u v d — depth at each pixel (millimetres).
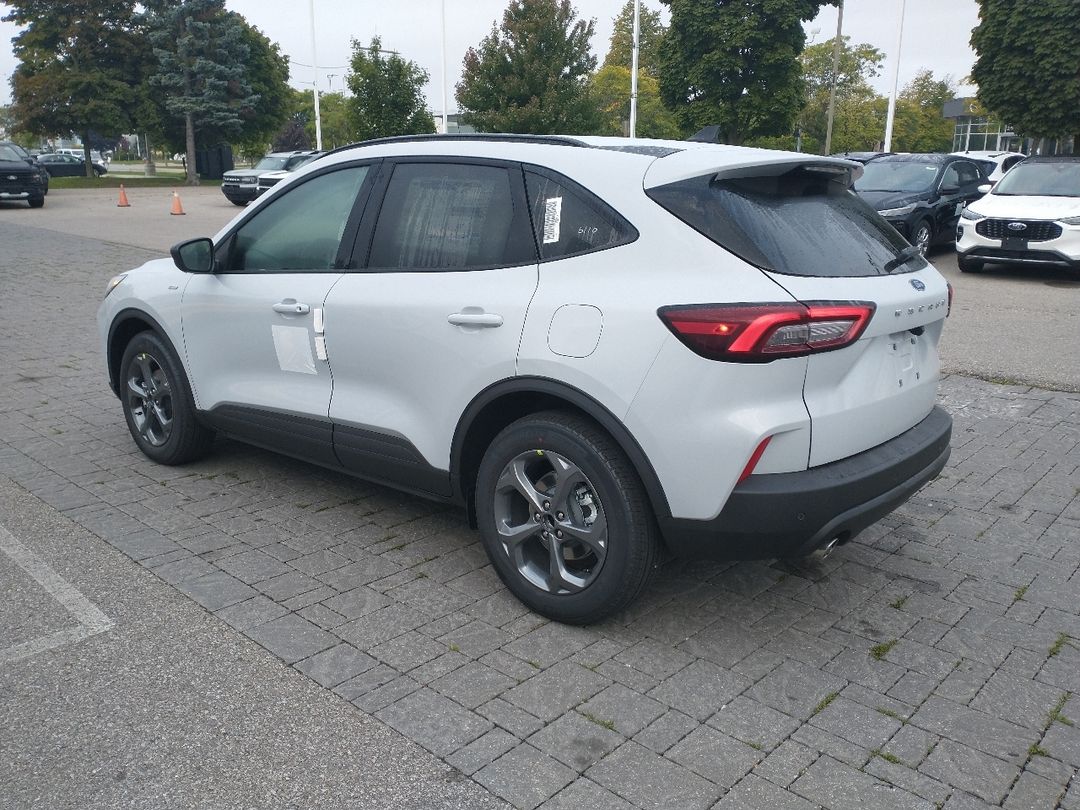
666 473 3121
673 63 31516
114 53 47062
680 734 2887
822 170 3506
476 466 3834
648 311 3098
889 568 4113
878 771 2736
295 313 4234
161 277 5086
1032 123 22500
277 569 3994
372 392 4031
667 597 3805
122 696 3041
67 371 7602
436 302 3682
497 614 3631
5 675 3152
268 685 3113
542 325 3346
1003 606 3777
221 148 53750
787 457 3053
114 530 4379
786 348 2955
